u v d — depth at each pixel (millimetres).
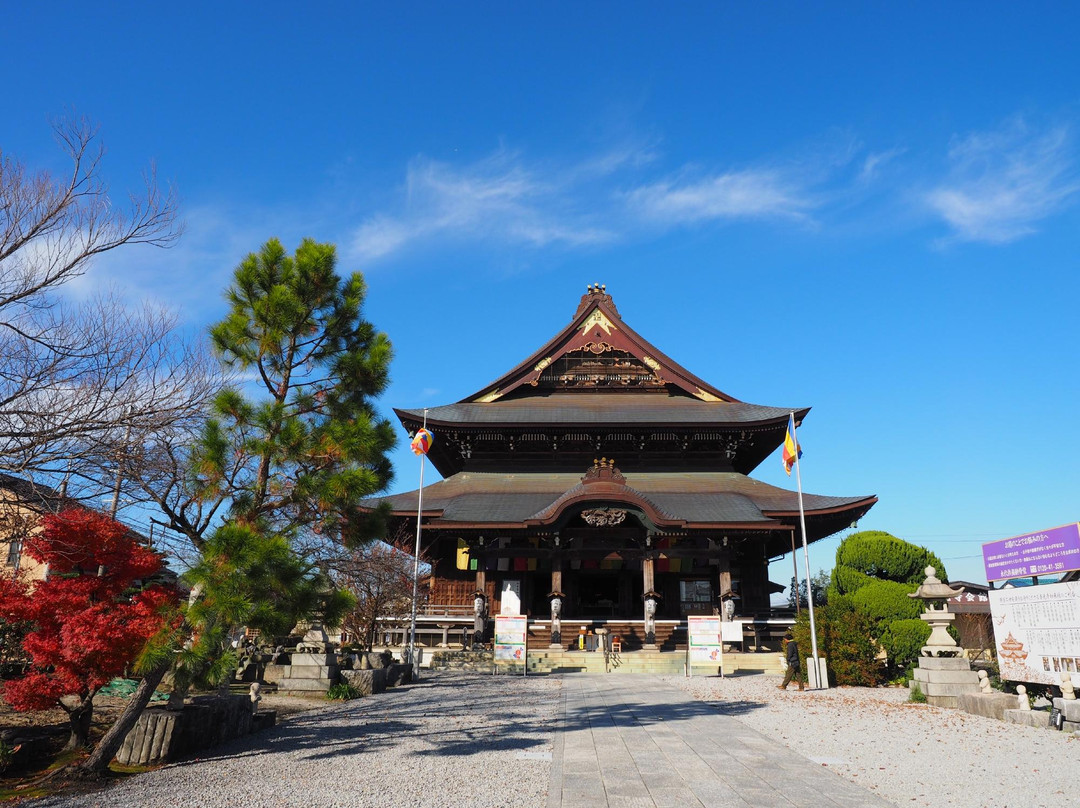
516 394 54156
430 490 46656
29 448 10453
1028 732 16125
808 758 13062
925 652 22297
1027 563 19906
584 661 34438
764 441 52094
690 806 9742
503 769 12047
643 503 38625
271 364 14258
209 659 11453
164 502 13219
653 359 54344
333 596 12805
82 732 13227
